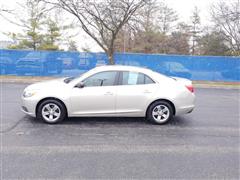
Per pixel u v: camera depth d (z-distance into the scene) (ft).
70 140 16.51
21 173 11.77
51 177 11.47
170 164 13.25
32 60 58.39
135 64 60.59
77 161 13.26
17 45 107.24
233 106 30.86
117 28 56.39
